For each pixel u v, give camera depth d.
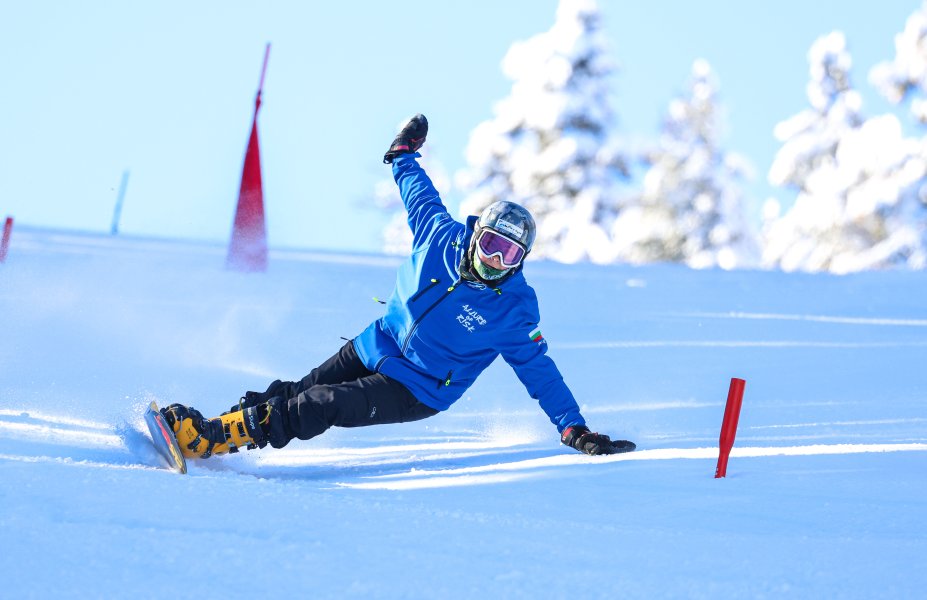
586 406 21.30
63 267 33.16
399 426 18.80
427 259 15.12
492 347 15.16
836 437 16.97
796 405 21.08
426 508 9.52
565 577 7.55
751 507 10.63
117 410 16.53
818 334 33.22
